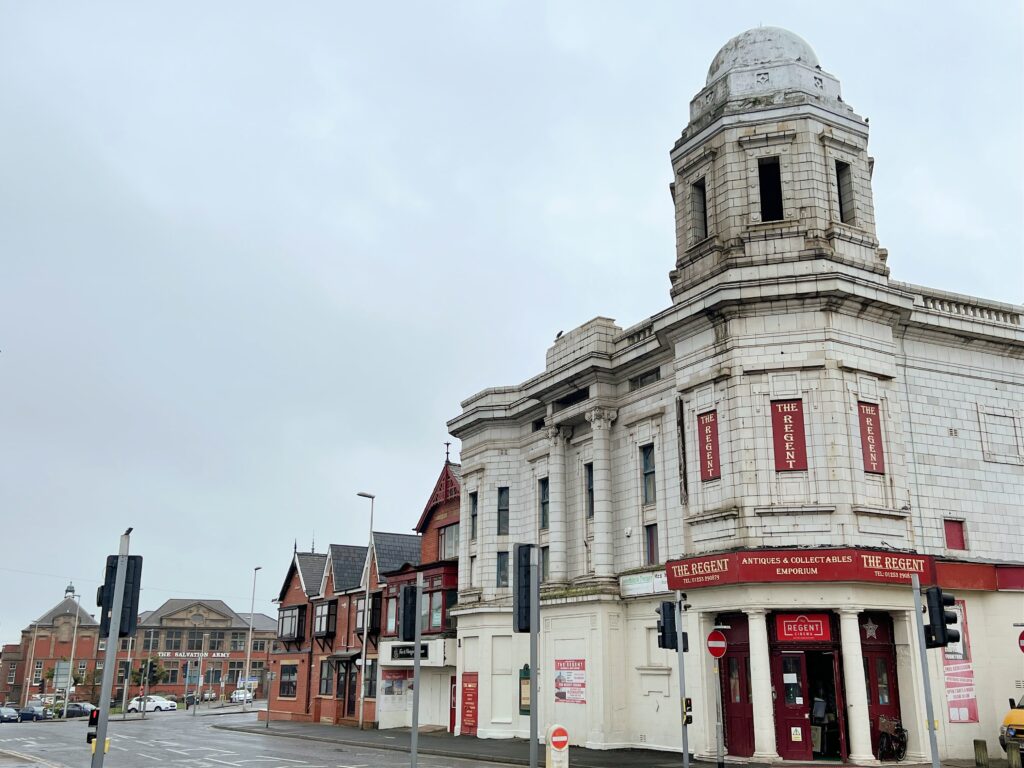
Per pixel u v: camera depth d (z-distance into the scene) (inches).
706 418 1005.8
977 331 1088.8
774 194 1123.3
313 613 2196.1
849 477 921.5
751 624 906.7
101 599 538.0
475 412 1470.2
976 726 952.9
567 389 1291.8
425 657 1604.3
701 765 892.0
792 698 901.8
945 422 1061.1
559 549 1269.7
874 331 994.7
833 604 889.5
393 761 1017.5
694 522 991.6
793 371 954.7
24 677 3996.1
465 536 1491.1
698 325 1027.3
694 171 1120.2
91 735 549.3
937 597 620.7
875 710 919.0
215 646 4306.1
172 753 1147.3
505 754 1045.8
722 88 1117.7
